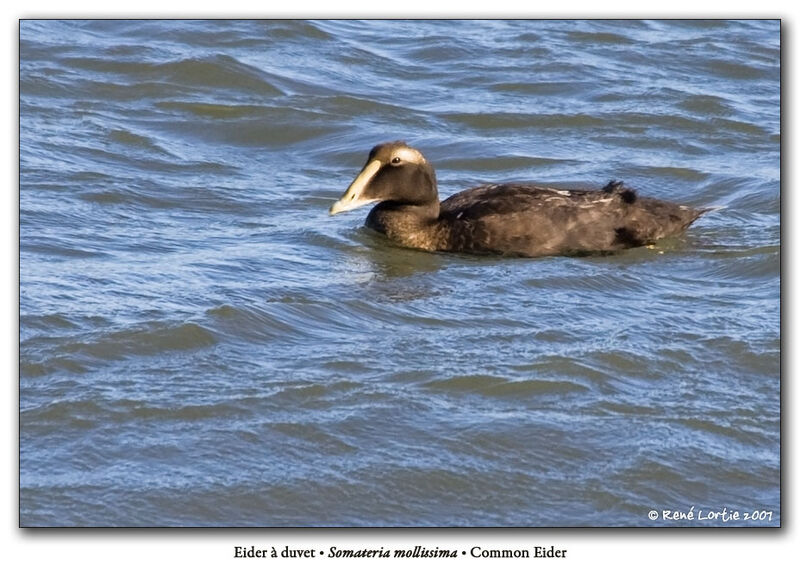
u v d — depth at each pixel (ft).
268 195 61.31
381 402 38.78
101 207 57.57
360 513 34.17
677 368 41.93
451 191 63.21
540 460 36.45
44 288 46.14
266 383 39.65
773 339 44.21
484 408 38.86
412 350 42.47
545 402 39.37
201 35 80.94
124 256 51.03
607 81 78.02
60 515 33.47
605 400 39.63
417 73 78.89
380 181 54.39
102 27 80.74
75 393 38.45
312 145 69.15
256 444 36.45
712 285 50.19
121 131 67.31
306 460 35.91
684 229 56.08
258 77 75.66
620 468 36.29
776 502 35.29
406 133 70.23
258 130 70.03
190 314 43.98
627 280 50.26
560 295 48.39
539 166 66.64
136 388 38.99
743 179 64.59
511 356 42.16
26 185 59.06
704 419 38.86
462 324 44.96
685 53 82.94
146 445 36.19
